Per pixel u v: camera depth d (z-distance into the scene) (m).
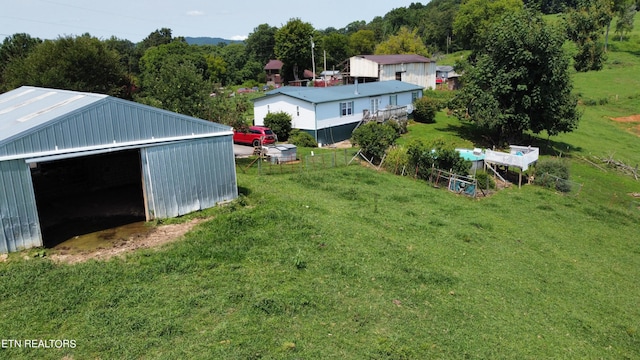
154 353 8.82
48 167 19.41
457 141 39.38
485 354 10.27
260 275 12.24
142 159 15.06
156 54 87.00
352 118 39.62
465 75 42.78
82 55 35.94
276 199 18.66
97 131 14.01
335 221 17.16
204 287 11.37
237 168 26.73
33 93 19.73
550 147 40.81
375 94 41.41
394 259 14.57
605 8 73.56
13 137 12.33
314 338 9.77
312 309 10.91
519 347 10.88
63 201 18.56
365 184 25.05
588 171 35.09
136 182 21.84
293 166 27.97
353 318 10.78
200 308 10.47
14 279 11.05
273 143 34.31
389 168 29.11
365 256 14.34
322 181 24.66
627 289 15.91
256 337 9.51
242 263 12.88
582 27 72.44
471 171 28.28
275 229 15.30
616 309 14.22
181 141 15.91
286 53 87.06
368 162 30.08
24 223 12.76
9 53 48.59
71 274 11.46
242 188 20.30
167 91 26.52
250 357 8.80
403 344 9.97
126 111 14.62
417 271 13.88
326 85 58.47
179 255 12.87
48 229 15.02
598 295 15.03
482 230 19.75
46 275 11.36
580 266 17.38
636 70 70.56
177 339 9.30
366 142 30.05
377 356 9.40
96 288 10.98
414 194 24.05
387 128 30.97
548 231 21.05
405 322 10.96
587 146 42.75
